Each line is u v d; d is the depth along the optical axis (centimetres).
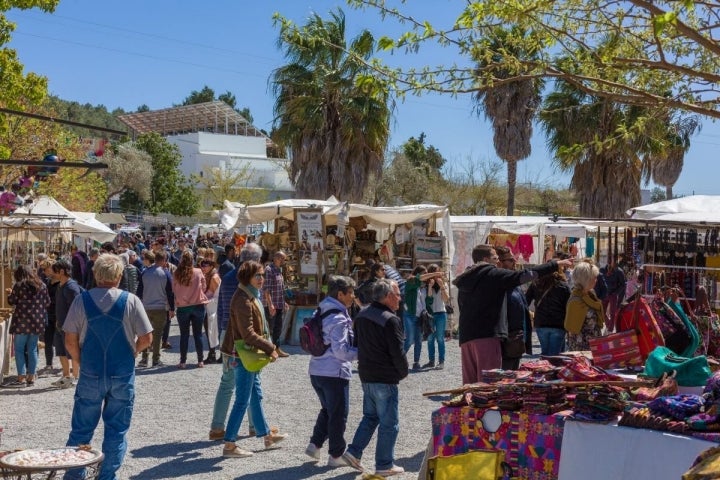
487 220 2062
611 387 507
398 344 654
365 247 1778
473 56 618
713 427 450
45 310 1126
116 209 6278
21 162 806
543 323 902
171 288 1288
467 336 710
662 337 664
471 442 543
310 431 841
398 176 4666
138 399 1015
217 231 4800
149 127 8381
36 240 1669
